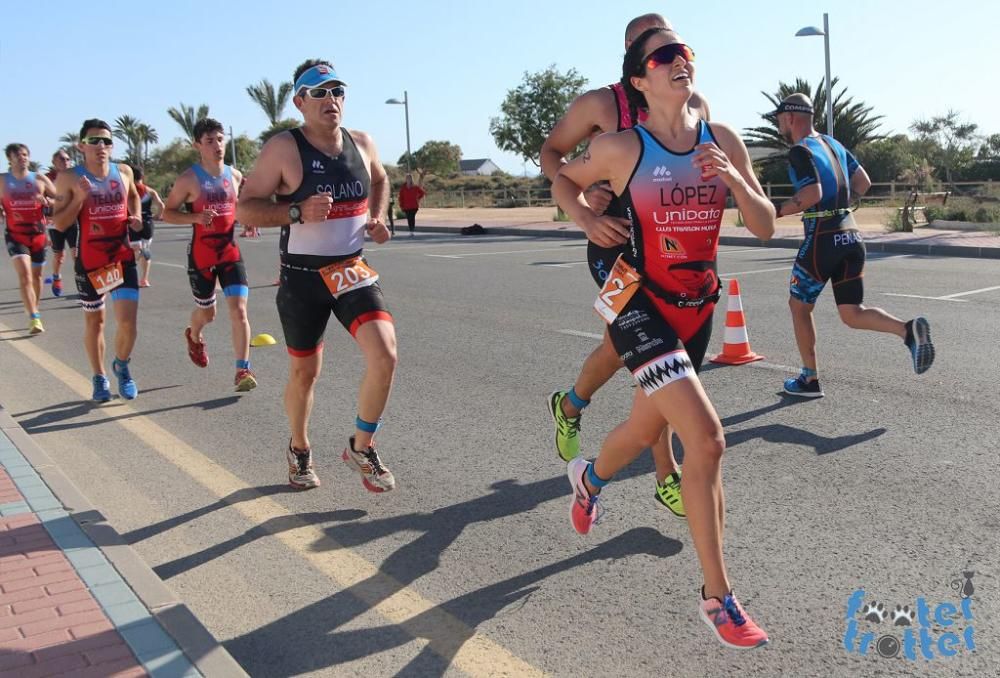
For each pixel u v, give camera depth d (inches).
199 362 306.8
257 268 674.8
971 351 305.6
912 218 850.8
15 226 416.2
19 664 122.0
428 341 365.1
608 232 139.9
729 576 154.3
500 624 142.4
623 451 151.2
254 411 269.0
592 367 179.3
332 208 181.6
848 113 1658.5
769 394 264.1
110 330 414.9
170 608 136.6
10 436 224.1
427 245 890.1
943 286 464.1
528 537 173.9
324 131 181.5
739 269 567.8
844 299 251.9
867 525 171.9
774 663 128.7
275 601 152.7
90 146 266.8
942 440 216.8
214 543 176.4
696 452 129.6
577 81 1467.8
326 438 240.5
